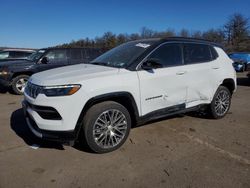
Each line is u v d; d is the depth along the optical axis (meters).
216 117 5.58
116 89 3.82
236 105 7.18
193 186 3.06
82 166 3.51
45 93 3.59
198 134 4.71
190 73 4.81
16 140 4.39
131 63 4.15
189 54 4.95
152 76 4.23
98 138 3.80
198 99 5.08
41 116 3.68
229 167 3.50
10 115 5.93
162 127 5.05
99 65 4.45
